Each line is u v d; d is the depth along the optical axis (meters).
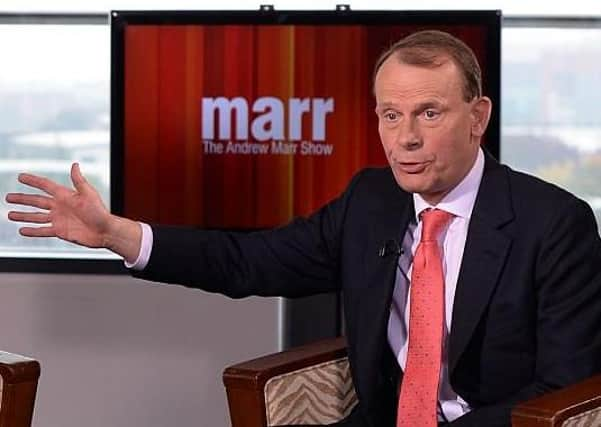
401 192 5.73
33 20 9.62
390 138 5.11
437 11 8.50
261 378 5.58
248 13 8.65
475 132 5.25
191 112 8.76
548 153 9.77
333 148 8.72
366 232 5.71
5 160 9.74
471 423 5.01
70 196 5.29
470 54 5.16
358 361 5.56
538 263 5.24
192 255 5.66
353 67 8.64
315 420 5.95
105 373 9.38
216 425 9.39
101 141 9.77
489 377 5.28
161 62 8.70
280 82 8.70
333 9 9.32
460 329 5.23
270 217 8.80
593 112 9.73
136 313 9.38
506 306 5.23
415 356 5.33
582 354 5.11
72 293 9.38
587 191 9.77
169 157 8.79
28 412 5.56
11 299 9.38
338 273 6.00
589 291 5.23
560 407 4.63
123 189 8.79
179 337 9.38
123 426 9.41
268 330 9.32
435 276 5.34
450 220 5.43
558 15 9.59
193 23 8.67
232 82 8.72
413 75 5.00
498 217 5.33
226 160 8.79
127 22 8.66
